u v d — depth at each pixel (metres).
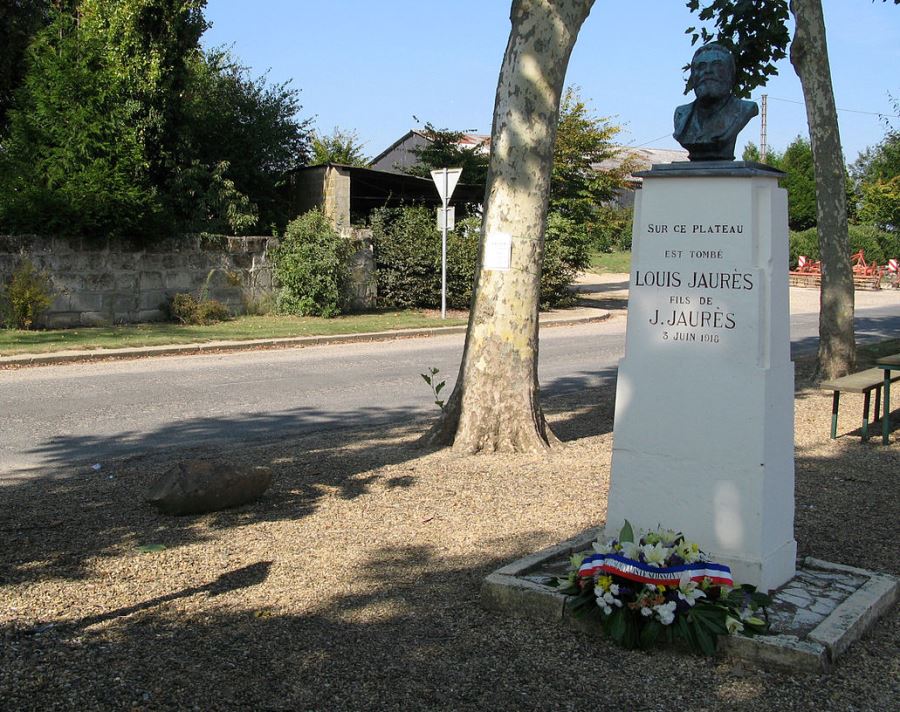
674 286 4.69
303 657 4.04
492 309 8.12
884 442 8.89
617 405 4.88
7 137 22.30
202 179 22.50
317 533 5.85
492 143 8.05
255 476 6.50
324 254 21.72
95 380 13.02
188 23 21.23
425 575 5.10
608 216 30.73
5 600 4.64
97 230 18.64
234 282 21.12
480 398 8.20
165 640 4.20
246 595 4.79
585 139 28.22
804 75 12.55
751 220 4.50
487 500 6.64
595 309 26.69
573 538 5.43
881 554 5.57
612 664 4.01
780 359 4.68
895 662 4.05
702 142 4.73
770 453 4.57
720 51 4.72
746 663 4.01
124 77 20.00
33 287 17.45
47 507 6.46
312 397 12.02
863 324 25.73
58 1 22.59
